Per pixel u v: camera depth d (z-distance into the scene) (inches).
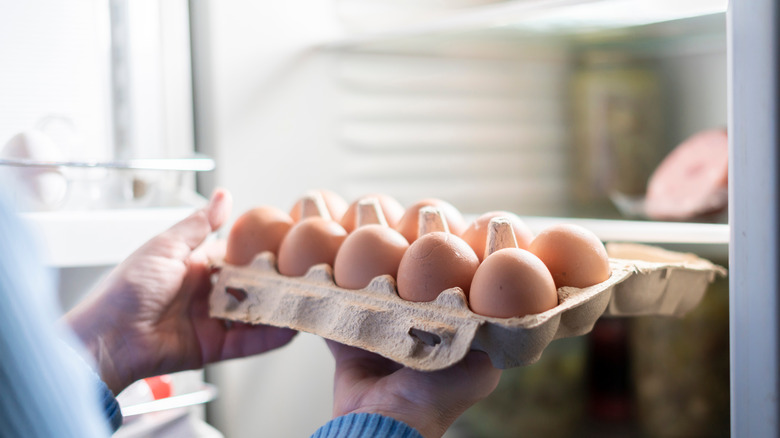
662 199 30.8
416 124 35.1
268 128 30.3
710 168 29.6
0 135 27.7
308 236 21.1
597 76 40.4
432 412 18.3
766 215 16.5
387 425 17.5
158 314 23.5
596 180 40.6
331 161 32.2
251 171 30.1
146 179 29.1
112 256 25.9
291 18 30.5
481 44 32.5
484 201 38.1
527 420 31.4
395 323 18.2
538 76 39.7
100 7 29.0
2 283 12.9
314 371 32.5
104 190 28.7
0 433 12.8
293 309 20.1
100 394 19.0
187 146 30.5
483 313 17.2
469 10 35.7
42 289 13.7
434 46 32.2
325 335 19.1
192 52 30.8
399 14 34.2
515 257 17.3
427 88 35.3
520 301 16.9
